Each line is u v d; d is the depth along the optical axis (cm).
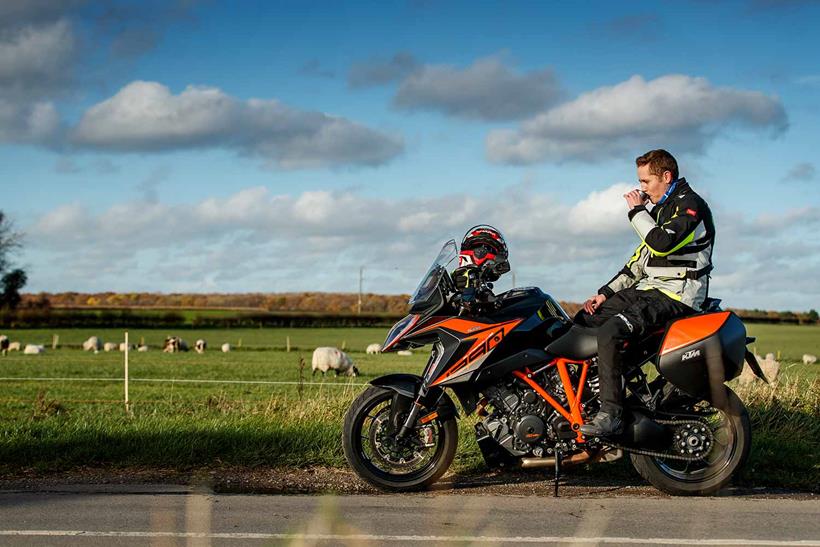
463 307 628
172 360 4131
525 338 632
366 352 5247
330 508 537
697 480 618
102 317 8781
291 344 6178
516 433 619
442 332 631
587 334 626
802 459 713
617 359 610
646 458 624
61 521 518
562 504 581
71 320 8700
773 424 830
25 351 4800
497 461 632
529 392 624
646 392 638
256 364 3825
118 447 716
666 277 629
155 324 8912
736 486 649
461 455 718
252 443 735
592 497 607
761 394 903
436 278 643
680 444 610
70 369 3369
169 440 732
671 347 614
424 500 593
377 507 568
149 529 500
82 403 1794
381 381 635
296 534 493
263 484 636
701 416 637
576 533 500
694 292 625
